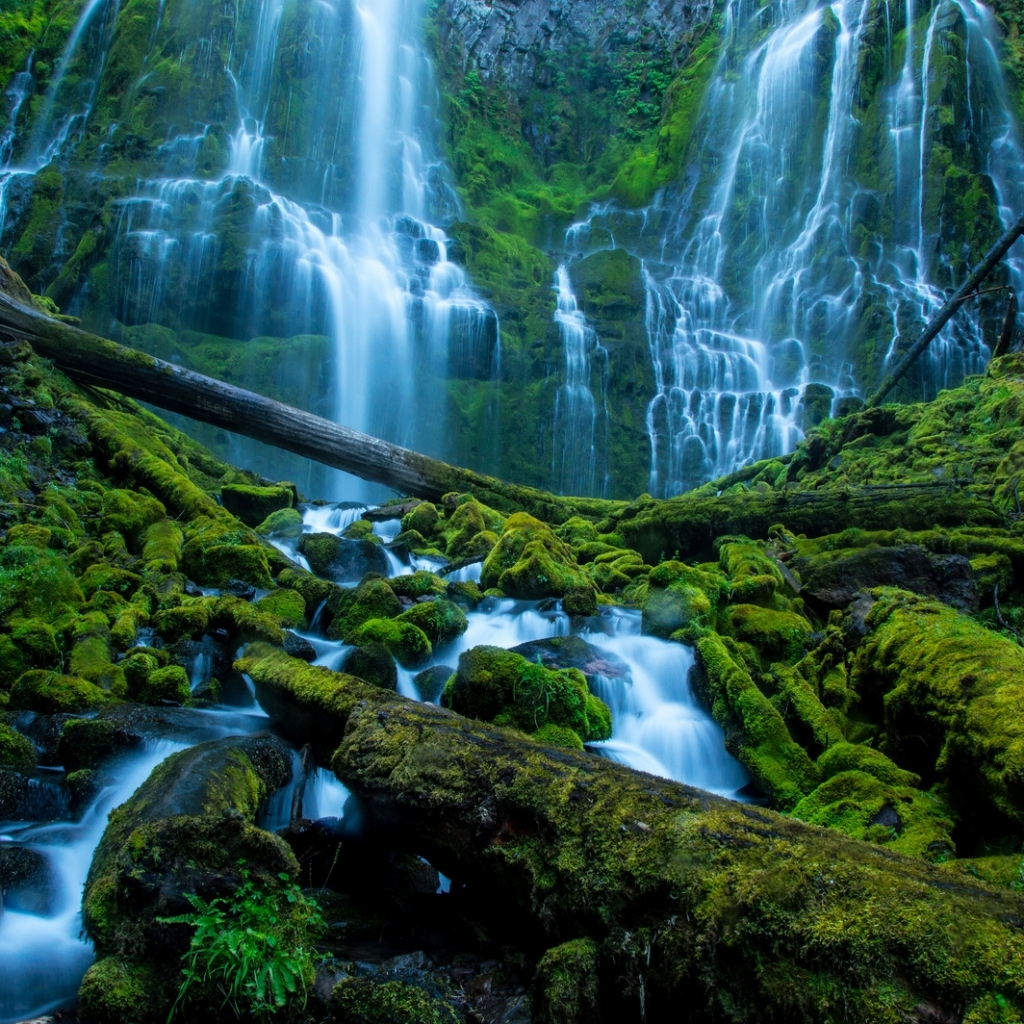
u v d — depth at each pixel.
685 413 20.78
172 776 3.67
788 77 25.36
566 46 31.80
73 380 11.11
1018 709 4.17
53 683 5.18
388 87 26.25
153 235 18.17
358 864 4.00
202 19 23.34
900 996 2.29
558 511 11.41
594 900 2.90
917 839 4.21
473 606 7.75
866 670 5.66
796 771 5.12
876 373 19.08
